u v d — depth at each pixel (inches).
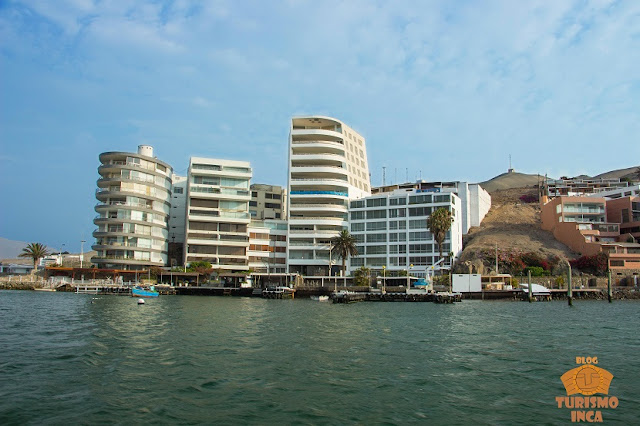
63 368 1352.1
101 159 5743.1
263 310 3260.3
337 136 6353.3
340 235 5644.7
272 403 1078.4
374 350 1690.5
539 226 6540.4
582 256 5388.8
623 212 5989.2
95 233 5546.3
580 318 2812.5
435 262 5605.3
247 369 1374.3
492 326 2391.7
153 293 4692.4
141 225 5654.5
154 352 1593.3
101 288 5054.1
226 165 6151.6
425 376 1325.0
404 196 5871.1
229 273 5570.9
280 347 1722.4
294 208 6097.4
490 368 1425.9
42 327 2146.9
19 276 5590.6
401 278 5088.6
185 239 6048.2
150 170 5812.0
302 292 5073.8
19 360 1444.4
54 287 5231.3
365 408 1054.4
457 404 1088.8
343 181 6181.1
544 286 5049.2
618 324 2498.8
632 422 993.5
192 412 1016.2
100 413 1000.2
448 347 1763.0
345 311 3245.6
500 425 968.9
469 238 6540.4
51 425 932.6
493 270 5369.1
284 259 6200.8
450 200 5693.9
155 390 1159.0
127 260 5477.4
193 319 2581.2
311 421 976.3
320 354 1604.3
